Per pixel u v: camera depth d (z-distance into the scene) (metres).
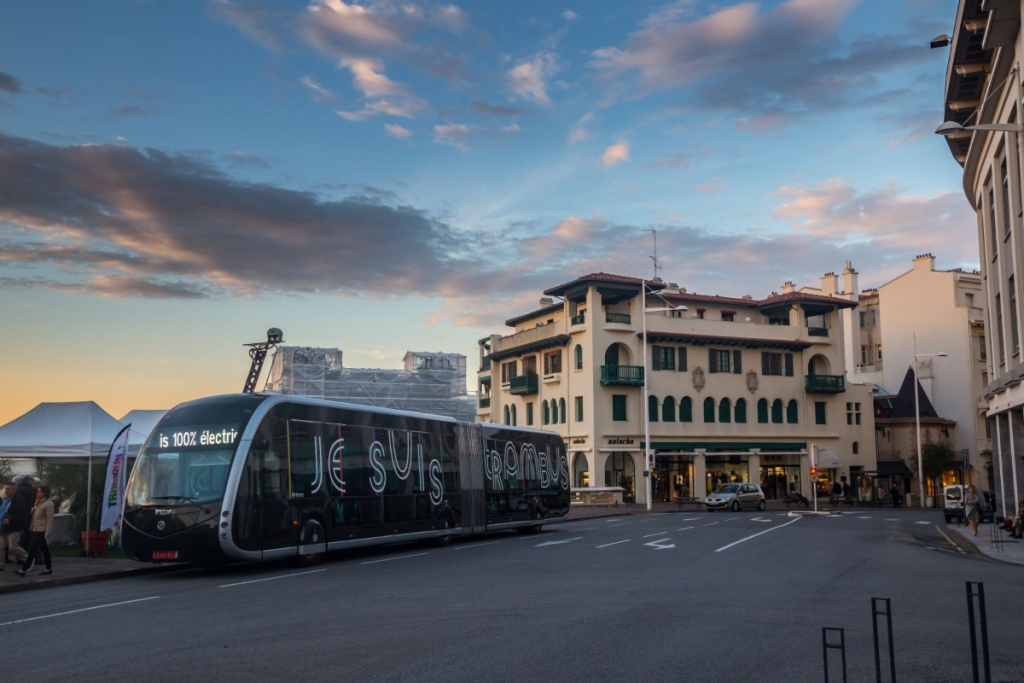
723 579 16.06
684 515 45.41
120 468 20.30
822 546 24.38
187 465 17.81
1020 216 26.27
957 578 16.44
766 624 10.94
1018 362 28.45
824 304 67.94
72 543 24.64
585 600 13.14
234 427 18.02
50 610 12.38
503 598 13.37
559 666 8.44
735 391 63.97
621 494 55.69
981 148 31.34
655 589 14.52
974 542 26.38
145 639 9.85
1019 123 22.80
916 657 8.94
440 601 13.02
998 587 15.03
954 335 73.00
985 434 71.50
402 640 9.78
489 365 75.88
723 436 62.97
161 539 17.25
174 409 18.67
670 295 63.34
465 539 28.16
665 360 61.44
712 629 10.55
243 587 15.14
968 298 74.94
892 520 41.41
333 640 9.78
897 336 76.50
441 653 9.05
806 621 11.20
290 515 18.73
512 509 29.11
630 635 10.12
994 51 26.39
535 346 64.75
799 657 8.91
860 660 8.79
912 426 70.62
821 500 66.69
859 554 21.91
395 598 13.38
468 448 26.92
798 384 67.06
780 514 46.47
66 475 27.44
